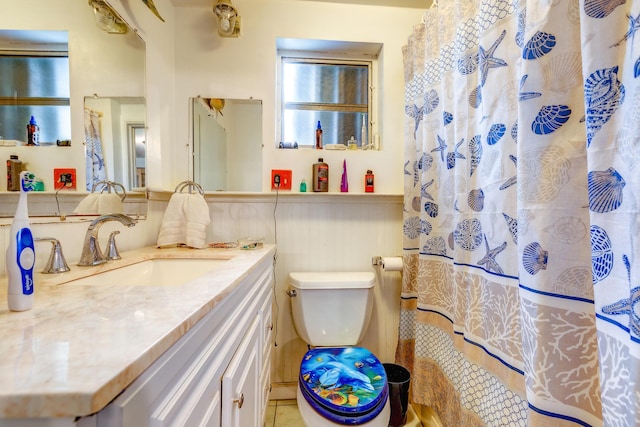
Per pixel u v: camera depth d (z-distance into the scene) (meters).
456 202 1.08
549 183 0.67
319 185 1.53
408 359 1.46
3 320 0.42
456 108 1.08
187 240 1.28
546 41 0.68
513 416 0.81
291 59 1.69
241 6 1.55
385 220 1.62
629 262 0.49
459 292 1.07
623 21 0.52
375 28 1.61
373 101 1.72
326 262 1.59
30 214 0.75
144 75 1.27
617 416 0.51
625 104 0.51
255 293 0.97
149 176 1.32
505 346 0.85
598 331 0.55
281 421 1.40
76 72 0.89
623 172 0.51
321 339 1.40
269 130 1.57
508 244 0.85
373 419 0.89
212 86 1.54
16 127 0.71
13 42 0.70
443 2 1.21
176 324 0.41
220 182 1.55
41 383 0.27
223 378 0.63
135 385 0.33
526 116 0.70
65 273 0.75
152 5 1.18
